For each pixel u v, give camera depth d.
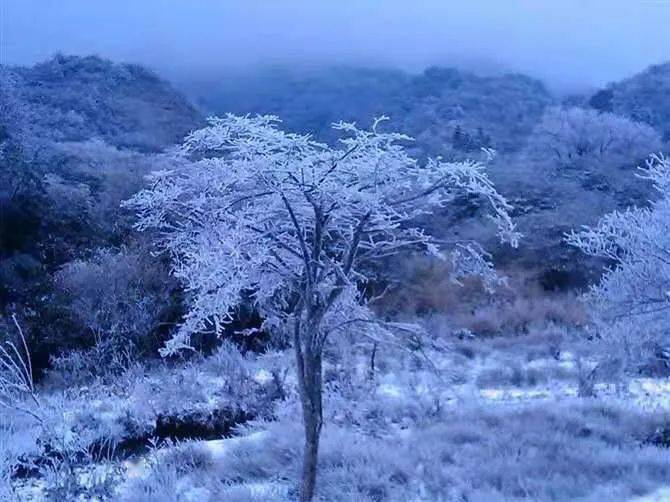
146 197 7.24
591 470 8.48
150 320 16.48
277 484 8.52
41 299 16.55
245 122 6.73
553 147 40.38
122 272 16.84
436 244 8.63
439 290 22.14
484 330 20.33
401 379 13.59
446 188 7.55
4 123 24.44
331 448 9.23
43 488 8.25
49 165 23.02
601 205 28.83
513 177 30.77
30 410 8.88
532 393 13.16
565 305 21.89
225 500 7.75
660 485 8.08
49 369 15.29
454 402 12.30
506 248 24.66
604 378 12.80
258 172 6.62
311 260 6.95
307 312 7.02
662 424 10.47
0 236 18.64
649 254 10.41
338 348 12.16
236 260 6.53
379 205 7.00
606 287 11.31
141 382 13.12
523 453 9.08
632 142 40.00
